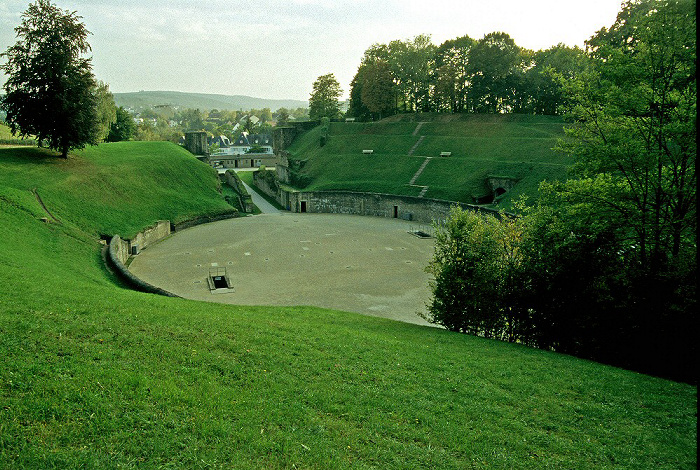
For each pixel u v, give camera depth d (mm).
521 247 26922
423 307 37625
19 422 10398
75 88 61906
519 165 75188
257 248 56938
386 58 126125
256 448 10922
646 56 23906
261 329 20547
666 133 22734
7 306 17766
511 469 11641
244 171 138625
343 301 38812
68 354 14133
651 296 22312
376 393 15258
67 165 65938
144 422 11180
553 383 18156
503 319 27938
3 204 43938
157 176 76188
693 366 21047
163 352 15578
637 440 13758
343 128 120188
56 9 60531
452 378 17594
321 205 86938
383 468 10945
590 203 25375
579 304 24359
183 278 44688
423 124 109188
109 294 24891
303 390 14648
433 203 74625
